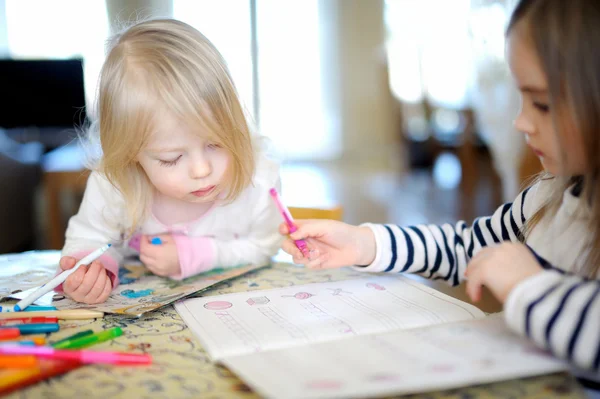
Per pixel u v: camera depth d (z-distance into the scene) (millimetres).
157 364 543
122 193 874
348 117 6102
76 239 934
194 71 757
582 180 625
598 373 510
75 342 577
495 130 2809
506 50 615
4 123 2912
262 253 962
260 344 572
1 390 484
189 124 739
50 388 496
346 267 884
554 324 493
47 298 755
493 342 542
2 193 2053
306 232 766
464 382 455
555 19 549
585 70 539
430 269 813
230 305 708
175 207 939
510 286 561
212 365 540
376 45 5938
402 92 5070
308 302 710
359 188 4594
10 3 4695
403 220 3432
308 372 482
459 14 4344
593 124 544
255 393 482
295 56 5941
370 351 528
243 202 952
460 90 4340
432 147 4406
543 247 664
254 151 923
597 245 595
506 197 2805
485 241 803
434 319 633
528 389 483
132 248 999
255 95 5570
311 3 5871
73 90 2934
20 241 2217
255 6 5559
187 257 857
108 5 4758
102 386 498
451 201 3939
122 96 754
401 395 476
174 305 716
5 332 604
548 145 598
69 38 4781
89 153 952
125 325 653
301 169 5750
